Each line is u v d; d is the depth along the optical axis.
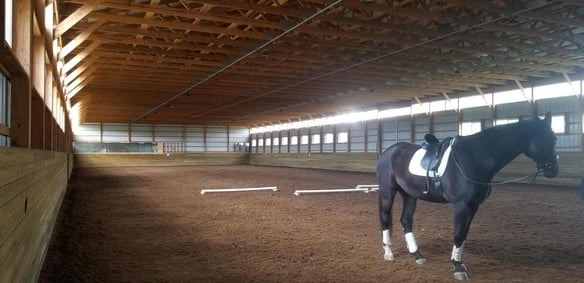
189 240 5.87
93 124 36.56
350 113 26.28
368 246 5.48
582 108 13.82
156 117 33.19
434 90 18.53
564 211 8.39
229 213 8.33
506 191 12.21
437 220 7.36
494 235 6.11
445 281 4.04
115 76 15.62
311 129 31.02
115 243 5.70
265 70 14.55
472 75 14.97
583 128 13.81
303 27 9.69
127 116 32.50
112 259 4.88
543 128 3.96
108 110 27.97
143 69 14.31
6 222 2.19
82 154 30.83
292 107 25.77
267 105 24.92
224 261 4.79
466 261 4.72
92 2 7.85
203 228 6.76
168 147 38.84
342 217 7.82
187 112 29.47
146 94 20.20
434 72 14.38
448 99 19.14
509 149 3.95
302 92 19.62
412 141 21.33
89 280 4.10
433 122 20.14
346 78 15.86
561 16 9.02
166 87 18.12
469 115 18.22
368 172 22.72
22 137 3.78
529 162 14.73
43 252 4.65
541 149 3.94
